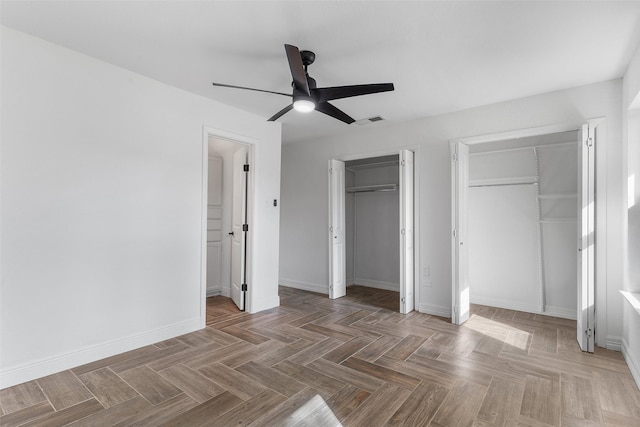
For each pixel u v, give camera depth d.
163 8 2.07
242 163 4.28
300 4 2.03
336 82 3.16
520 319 3.92
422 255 4.23
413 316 4.04
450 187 4.02
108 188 2.81
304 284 5.52
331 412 2.06
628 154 2.78
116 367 2.63
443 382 2.43
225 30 2.31
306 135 5.16
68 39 2.45
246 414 2.03
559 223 4.08
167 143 3.22
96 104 2.73
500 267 4.43
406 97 3.54
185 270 3.38
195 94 3.46
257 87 3.30
